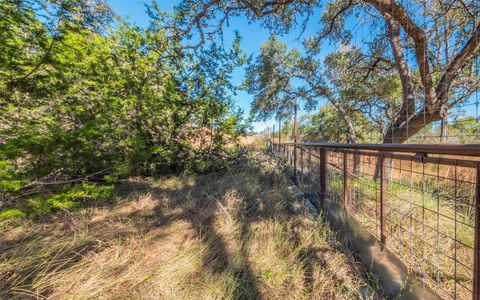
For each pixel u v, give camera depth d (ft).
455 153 2.28
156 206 8.54
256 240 5.69
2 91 7.63
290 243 5.48
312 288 4.05
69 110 8.89
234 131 16.05
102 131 8.95
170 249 5.46
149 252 5.29
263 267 4.62
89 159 8.96
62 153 7.79
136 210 8.13
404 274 3.56
